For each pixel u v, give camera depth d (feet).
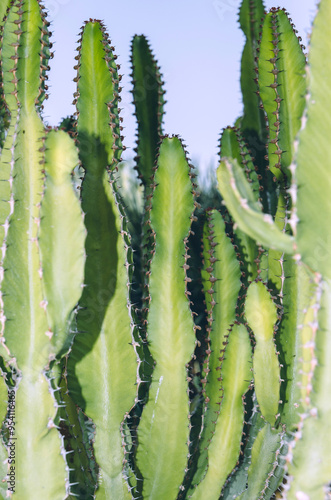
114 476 5.72
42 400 5.44
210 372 6.18
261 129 7.07
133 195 7.67
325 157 5.10
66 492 5.46
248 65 7.13
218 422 5.92
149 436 5.89
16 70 5.64
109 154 5.84
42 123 5.65
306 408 5.17
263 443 5.88
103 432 5.74
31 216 5.55
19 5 5.68
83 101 5.87
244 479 6.17
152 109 6.89
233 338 5.92
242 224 5.04
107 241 5.80
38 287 5.47
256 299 5.79
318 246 5.09
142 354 5.90
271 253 6.27
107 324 5.77
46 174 5.37
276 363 5.75
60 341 5.43
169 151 5.95
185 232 5.95
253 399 6.19
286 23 6.11
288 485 5.19
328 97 5.11
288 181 6.09
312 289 5.22
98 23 5.90
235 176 5.04
